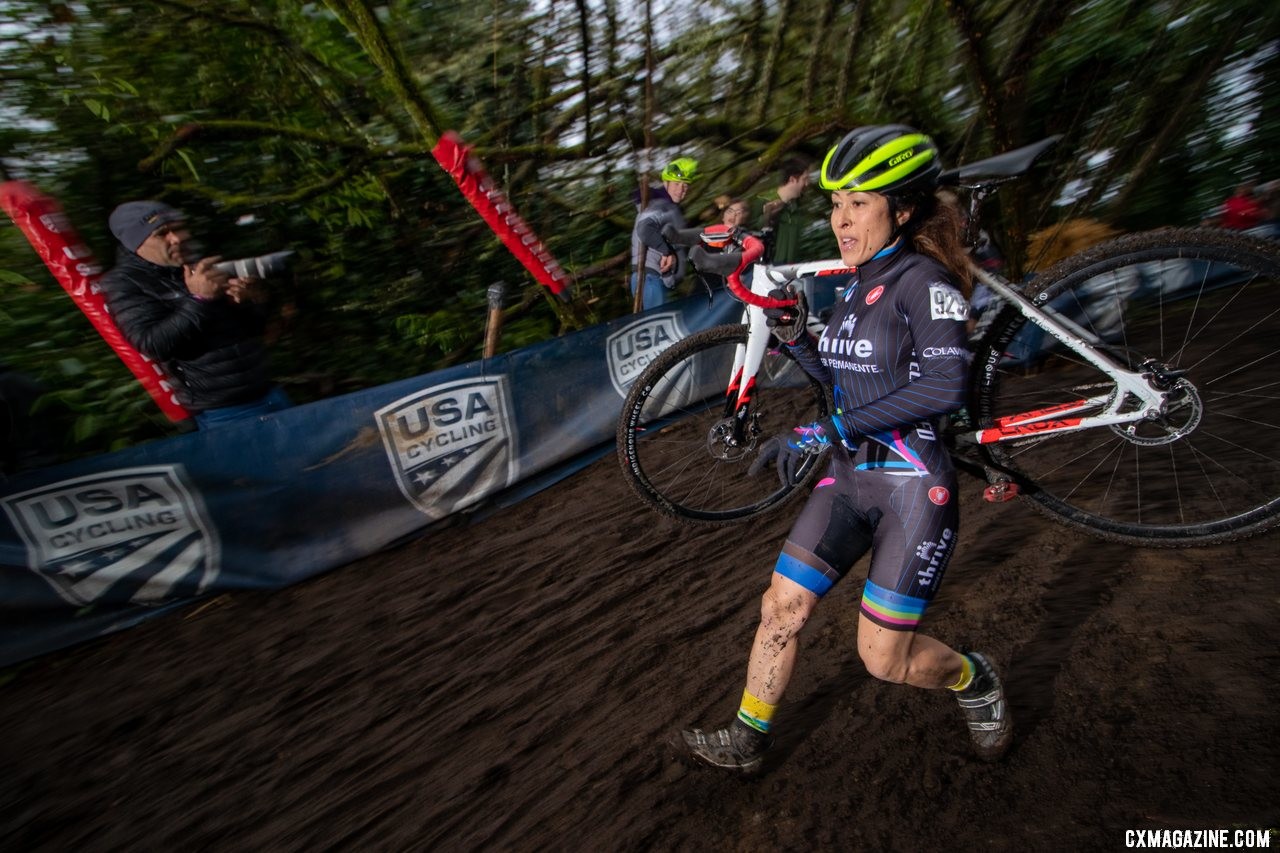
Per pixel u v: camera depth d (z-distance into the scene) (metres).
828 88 5.69
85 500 3.05
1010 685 2.03
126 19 4.66
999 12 4.78
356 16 4.27
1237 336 3.63
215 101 5.06
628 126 5.66
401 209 5.53
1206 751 1.66
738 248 3.00
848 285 1.74
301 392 5.32
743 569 2.99
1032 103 5.66
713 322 4.57
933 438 1.66
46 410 4.03
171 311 3.35
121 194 4.77
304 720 2.63
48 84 4.50
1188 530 2.28
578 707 2.43
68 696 2.92
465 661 2.79
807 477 3.32
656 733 2.22
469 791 2.19
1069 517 2.45
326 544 3.55
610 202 5.97
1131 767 1.69
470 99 5.71
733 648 2.51
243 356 3.55
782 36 5.31
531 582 3.22
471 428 3.85
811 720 2.12
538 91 5.62
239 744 2.56
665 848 1.85
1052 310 2.23
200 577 3.31
